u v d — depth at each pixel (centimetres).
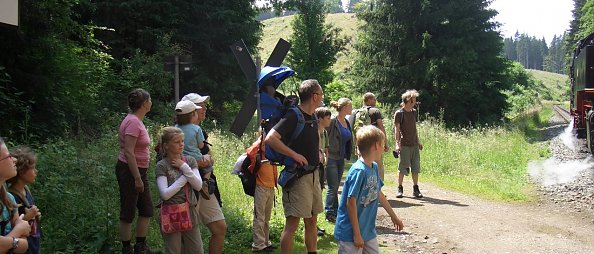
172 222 498
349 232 455
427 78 2789
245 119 800
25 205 384
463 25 2808
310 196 526
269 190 646
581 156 1609
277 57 806
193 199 514
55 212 650
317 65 3338
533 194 1090
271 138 500
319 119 728
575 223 844
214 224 550
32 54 1133
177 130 501
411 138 988
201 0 2125
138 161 558
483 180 1215
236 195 877
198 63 2164
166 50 1870
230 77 2264
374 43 3003
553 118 3569
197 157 542
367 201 457
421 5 2806
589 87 1902
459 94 2822
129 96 557
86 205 658
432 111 2916
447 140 1620
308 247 555
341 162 786
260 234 641
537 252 679
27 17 1074
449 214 873
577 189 1107
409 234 751
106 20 1936
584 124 1917
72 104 1236
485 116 2922
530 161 1527
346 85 3309
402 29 2897
